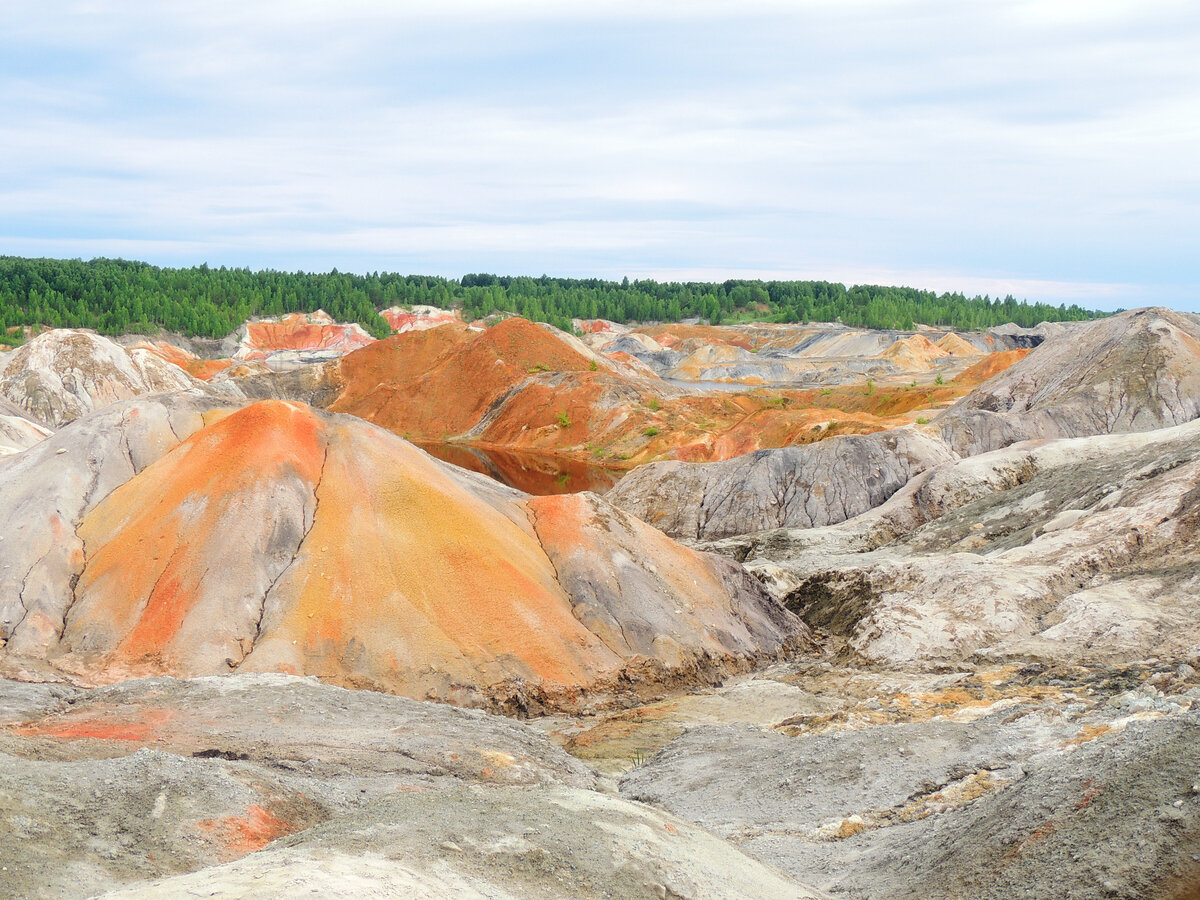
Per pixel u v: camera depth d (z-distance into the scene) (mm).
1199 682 32531
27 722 28547
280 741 27578
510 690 38406
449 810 17375
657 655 43094
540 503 49969
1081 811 17812
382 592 40594
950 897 17859
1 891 14727
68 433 48094
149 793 18984
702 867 17359
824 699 39406
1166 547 47750
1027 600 45125
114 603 39750
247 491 43250
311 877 13031
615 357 190250
